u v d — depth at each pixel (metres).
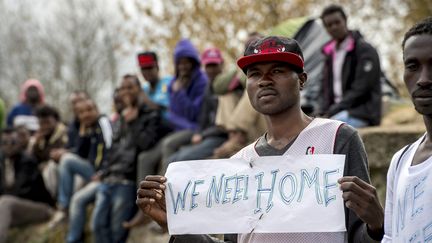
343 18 8.16
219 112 8.77
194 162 3.93
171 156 9.02
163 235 8.98
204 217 3.84
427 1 19.06
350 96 8.05
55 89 36.97
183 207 3.88
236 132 8.20
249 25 19.03
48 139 11.50
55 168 11.16
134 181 9.41
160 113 9.62
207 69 9.20
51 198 11.22
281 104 3.81
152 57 10.04
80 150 10.48
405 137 7.71
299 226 3.66
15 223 10.84
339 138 3.79
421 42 3.29
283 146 3.87
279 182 3.77
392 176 3.52
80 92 10.54
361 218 3.45
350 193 3.44
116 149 9.53
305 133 3.84
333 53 8.28
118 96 10.33
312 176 3.71
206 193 3.87
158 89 10.02
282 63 3.81
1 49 39.16
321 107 8.38
